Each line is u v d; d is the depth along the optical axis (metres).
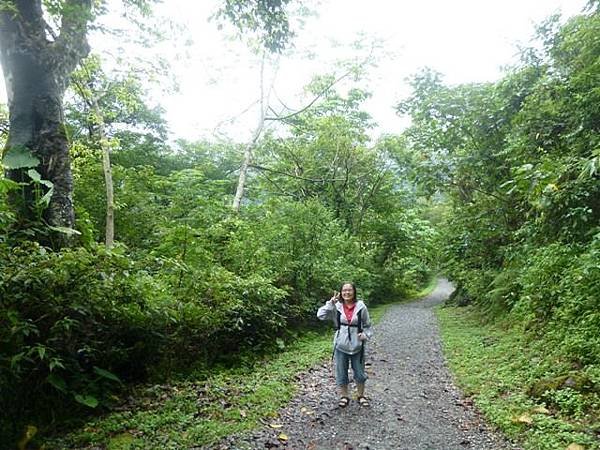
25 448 4.34
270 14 7.30
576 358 6.57
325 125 21.16
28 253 5.27
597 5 8.46
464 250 15.29
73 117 16.58
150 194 13.73
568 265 7.62
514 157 10.48
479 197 14.98
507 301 11.63
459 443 4.96
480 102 13.04
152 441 4.61
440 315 17.06
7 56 6.65
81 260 5.25
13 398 4.68
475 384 7.00
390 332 13.33
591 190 6.89
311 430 5.30
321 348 10.23
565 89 8.68
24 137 6.68
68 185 6.93
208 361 7.76
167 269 7.57
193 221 12.19
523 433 4.94
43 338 5.07
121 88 12.38
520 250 11.68
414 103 14.98
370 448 4.83
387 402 6.46
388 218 27.17
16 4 6.59
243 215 15.27
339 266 14.81
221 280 8.37
